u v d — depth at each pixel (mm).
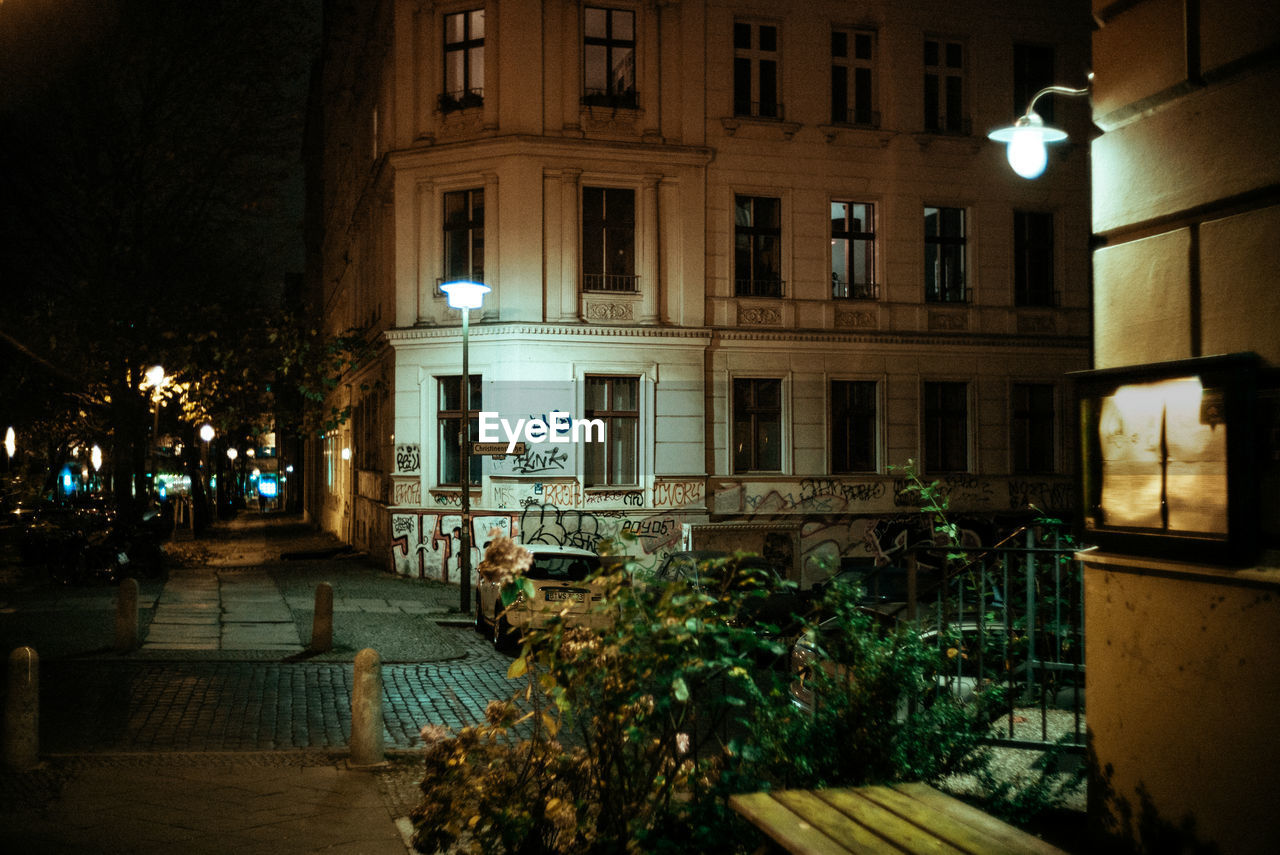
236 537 41312
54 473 36000
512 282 22312
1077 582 6934
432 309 23281
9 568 24500
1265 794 3523
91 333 23578
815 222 24188
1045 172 25609
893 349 24484
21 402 25438
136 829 6234
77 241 24219
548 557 15359
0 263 23969
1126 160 4488
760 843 3930
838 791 3750
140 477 28031
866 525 24125
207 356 25406
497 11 22719
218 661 13125
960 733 4543
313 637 14039
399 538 23641
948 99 25328
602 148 22656
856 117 24594
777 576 4414
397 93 23656
